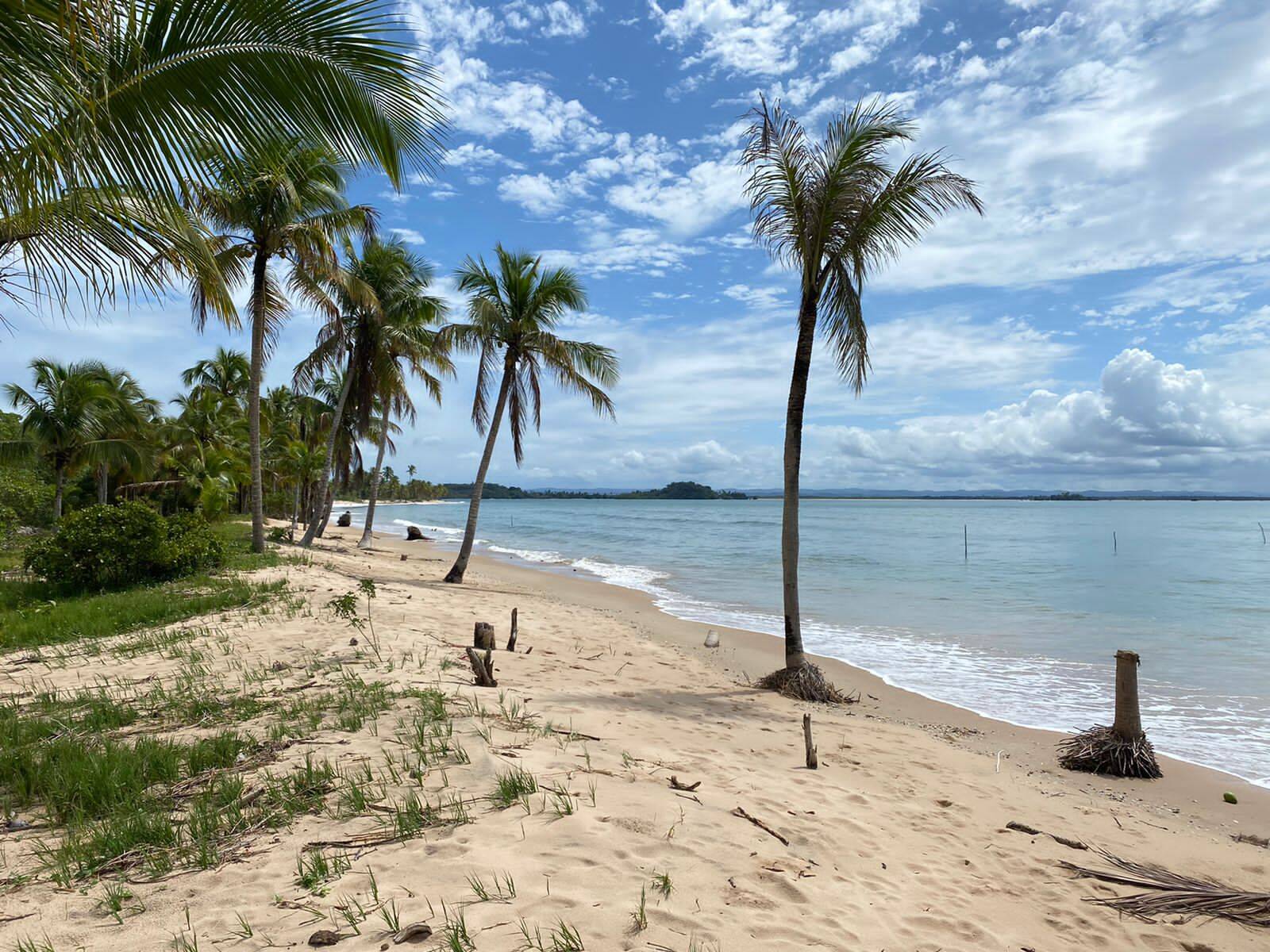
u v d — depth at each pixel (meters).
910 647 13.53
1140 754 7.22
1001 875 4.37
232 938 2.90
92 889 3.33
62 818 4.21
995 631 14.99
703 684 9.91
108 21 4.18
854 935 3.23
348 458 34.97
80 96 4.29
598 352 20.36
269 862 3.55
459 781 4.51
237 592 13.24
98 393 28.70
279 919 3.03
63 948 2.83
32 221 5.15
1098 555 32.84
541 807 4.10
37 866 3.58
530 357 21.00
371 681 7.34
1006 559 30.95
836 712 8.91
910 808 5.35
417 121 5.44
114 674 8.03
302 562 19.64
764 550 36.50
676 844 3.80
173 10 4.73
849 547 38.38
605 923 3.00
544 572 26.55
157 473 37.28
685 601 19.31
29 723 5.91
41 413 27.98
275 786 4.45
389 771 4.70
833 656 12.71
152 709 6.55
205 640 9.64
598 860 3.54
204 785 4.60
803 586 22.17
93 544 14.70
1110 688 10.62
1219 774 7.33
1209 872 4.96
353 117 5.38
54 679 7.91
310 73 5.15
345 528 55.16
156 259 5.93
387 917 2.98
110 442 29.11
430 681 7.40
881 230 9.97
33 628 10.57
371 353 25.58
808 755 6.08
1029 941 3.58
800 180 9.93
